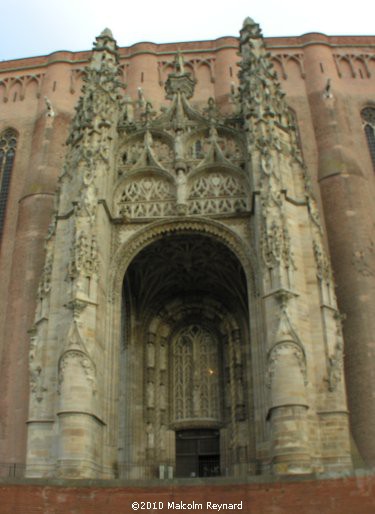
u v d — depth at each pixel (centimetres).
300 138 4234
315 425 2375
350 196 3794
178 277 3416
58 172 4141
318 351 2519
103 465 2438
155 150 3194
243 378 3309
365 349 3281
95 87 3186
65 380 2305
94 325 2480
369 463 2997
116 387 2630
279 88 3266
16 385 3375
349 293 3475
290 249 2591
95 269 2589
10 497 1817
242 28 3506
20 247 3816
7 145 4528
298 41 4731
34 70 4784
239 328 3431
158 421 3325
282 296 2444
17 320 3566
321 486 1805
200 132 3194
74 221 2681
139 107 4059
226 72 4575
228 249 3034
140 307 3494
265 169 2784
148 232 2922
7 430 3266
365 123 4447
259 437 2506
